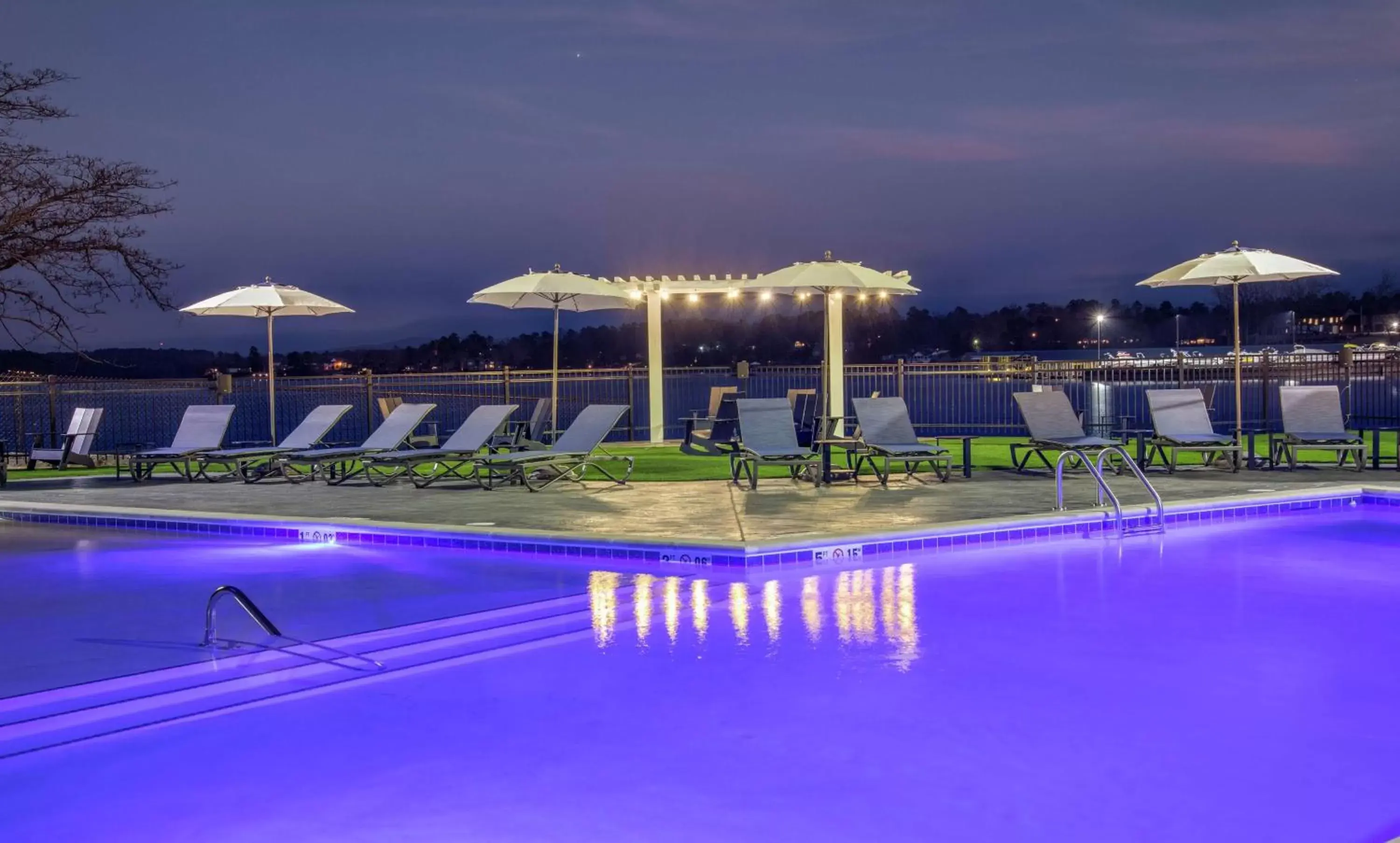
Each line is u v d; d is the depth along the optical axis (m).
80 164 16.64
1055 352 57.88
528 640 5.52
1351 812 3.25
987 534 8.12
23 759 3.90
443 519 8.91
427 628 5.71
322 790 3.58
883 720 4.19
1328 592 6.40
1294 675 4.72
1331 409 11.73
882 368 18.73
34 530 9.57
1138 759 3.72
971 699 4.43
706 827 3.23
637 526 8.34
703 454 14.50
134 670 4.95
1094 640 5.37
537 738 4.05
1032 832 3.14
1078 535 8.44
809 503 9.54
